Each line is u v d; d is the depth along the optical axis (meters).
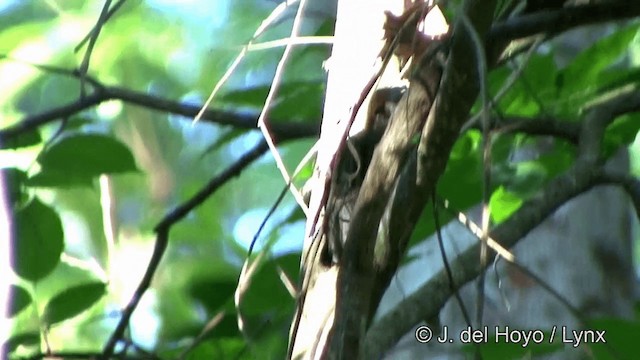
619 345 5.03
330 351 3.72
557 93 6.04
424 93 3.70
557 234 7.61
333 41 4.30
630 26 5.90
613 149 6.10
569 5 4.19
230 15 13.23
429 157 3.72
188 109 6.17
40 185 5.64
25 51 11.12
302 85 6.12
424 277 7.01
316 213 3.92
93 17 11.68
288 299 5.62
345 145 3.91
